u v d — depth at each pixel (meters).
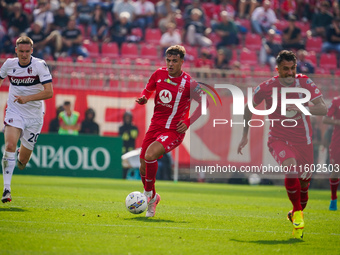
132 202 23.58
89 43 67.81
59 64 50.69
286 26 78.44
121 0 72.12
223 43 70.00
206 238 19.41
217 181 52.34
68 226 20.53
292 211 21.64
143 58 68.06
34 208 25.30
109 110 51.31
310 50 77.31
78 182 44.38
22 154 27.70
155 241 18.31
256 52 71.81
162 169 51.22
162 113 23.78
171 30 67.81
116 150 50.03
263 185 52.41
